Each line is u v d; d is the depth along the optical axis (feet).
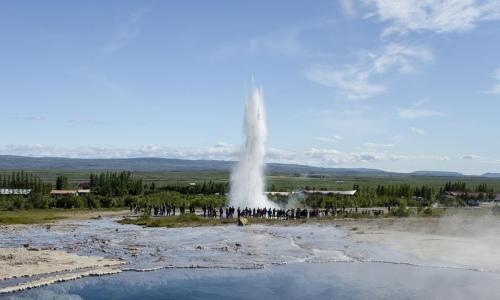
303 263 116.06
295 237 157.79
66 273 102.78
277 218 221.46
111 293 89.71
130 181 424.87
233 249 133.80
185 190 404.98
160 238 156.56
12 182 425.69
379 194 373.20
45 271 103.50
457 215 228.02
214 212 229.04
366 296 88.89
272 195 323.37
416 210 250.98
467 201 342.64
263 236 161.17
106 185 405.80
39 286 92.79
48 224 202.49
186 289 93.15
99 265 110.83
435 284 96.73
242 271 108.27
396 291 91.86
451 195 387.14
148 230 180.34
